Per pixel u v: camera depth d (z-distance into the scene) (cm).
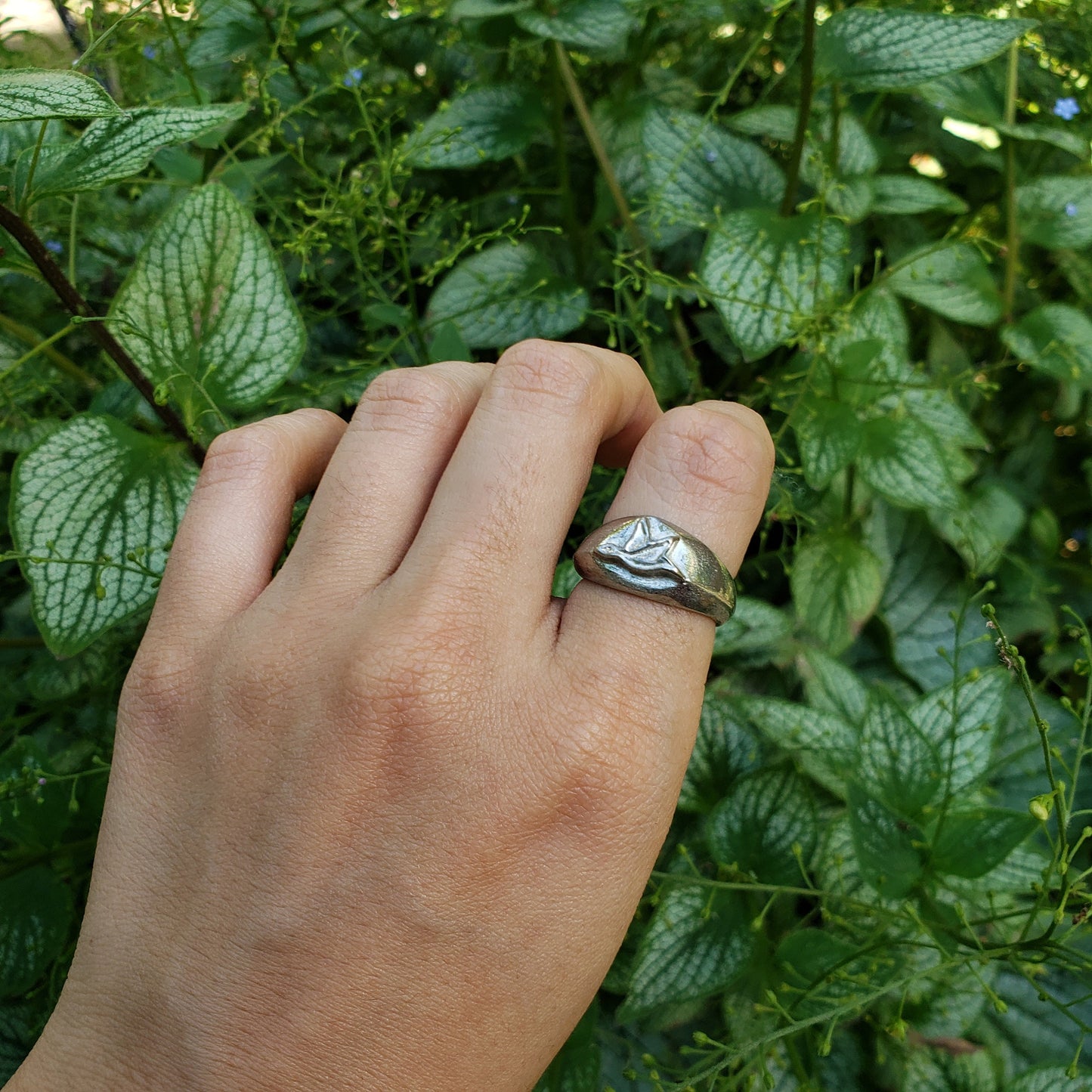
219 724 14
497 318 27
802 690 26
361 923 13
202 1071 13
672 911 20
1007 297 29
